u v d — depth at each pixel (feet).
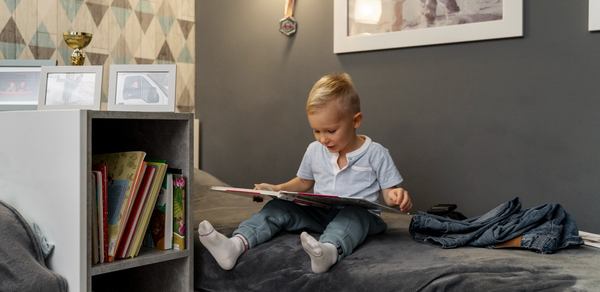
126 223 5.12
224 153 9.87
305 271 4.83
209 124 10.00
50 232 4.91
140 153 5.17
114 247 4.99
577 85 6.44
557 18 6.55
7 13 7.57
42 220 4.99
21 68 6.47
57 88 5.92
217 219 6.55
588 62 6.36
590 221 6.40
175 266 5.56
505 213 5.22
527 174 6.82
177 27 9.71
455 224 5.24
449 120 7.39
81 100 5.81
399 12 7.72
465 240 5.01
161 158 5.68
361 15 8.09
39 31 7.91
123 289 6.20
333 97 5.62
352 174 5.94
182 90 9.86
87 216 4.68
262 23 9.27
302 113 8.83
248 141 9.53
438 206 6.23
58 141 4.80
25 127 5.13
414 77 7.67
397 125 7.86
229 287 5.30
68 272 4.74
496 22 6.91
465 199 7.30
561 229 4.97
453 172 7.39
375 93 8.05
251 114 9.48
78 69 5.89
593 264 4.42
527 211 5.15
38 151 5.00
